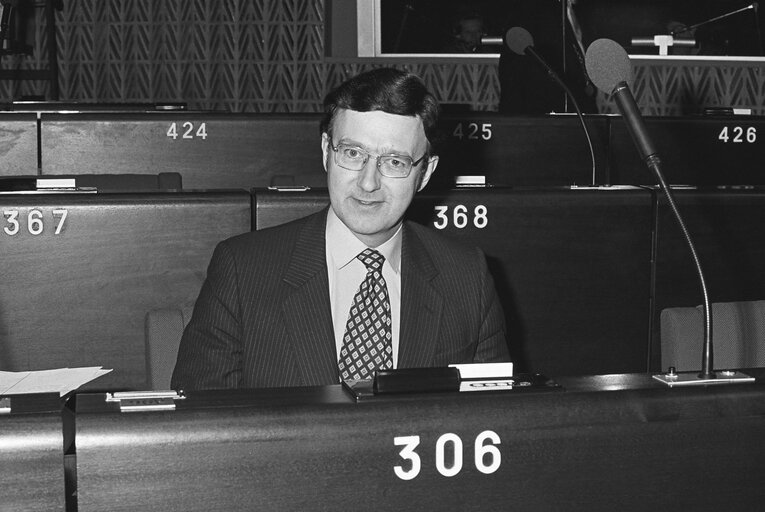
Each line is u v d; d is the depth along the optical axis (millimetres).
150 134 4949
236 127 5055
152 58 9875
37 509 1130
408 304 1975
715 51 10117
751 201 3141
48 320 2811
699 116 6164
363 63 9961
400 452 1230
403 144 1823
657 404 1309
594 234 3062
